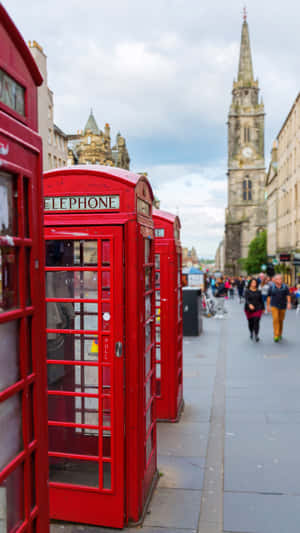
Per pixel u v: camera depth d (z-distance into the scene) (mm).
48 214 4316
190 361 11562
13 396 2354
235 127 122562
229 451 5910
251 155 122625
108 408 4273
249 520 4297
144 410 4461
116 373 4180
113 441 4188
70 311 4363
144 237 4547
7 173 2262
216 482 5062
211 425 6891
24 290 2402
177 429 6738
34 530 2555
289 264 48750
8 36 2236
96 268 4207
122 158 73562
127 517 4230
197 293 15891
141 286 4367
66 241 4328
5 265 2260
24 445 2438
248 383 9258
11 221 2307
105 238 4191
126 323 4211
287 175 51438
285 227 53344
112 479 4188
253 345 13820
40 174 2604
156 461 5195
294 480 5082
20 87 2408
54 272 4348
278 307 14242
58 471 4344
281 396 8297
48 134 36844
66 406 4383
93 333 4234
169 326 6973
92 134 57438
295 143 46031
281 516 4359
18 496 2406
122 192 4188
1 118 2148
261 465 5477
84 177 4246
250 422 6988
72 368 4379
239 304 34062
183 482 5066
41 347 2627
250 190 122938
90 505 4246
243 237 121688
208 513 4434
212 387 9031
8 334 2309
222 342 14523
